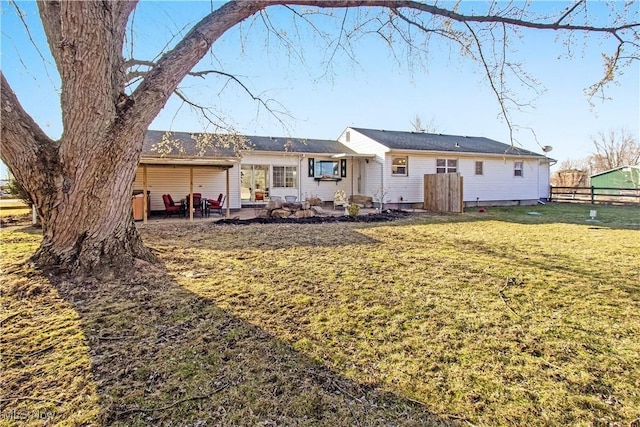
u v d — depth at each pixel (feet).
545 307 12.33
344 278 15.72
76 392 7.40
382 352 9.22
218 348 9.29
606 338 10.02
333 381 7.92
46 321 10.78
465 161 58.65
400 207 54.54
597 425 6.57
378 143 54.90
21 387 7.54
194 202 43.98
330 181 60.64
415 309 12.10
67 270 14.12
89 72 13.05
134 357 8.80
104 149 13.80
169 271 16.31
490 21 19.03
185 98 28.02
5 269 14.58
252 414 6.82
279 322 10.99
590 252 21.62
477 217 42.27
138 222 36.60
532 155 63.36
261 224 35.32
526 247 23.26
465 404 7.18
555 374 8.24
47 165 14.19
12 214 43.65
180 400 7.19
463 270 17.13
